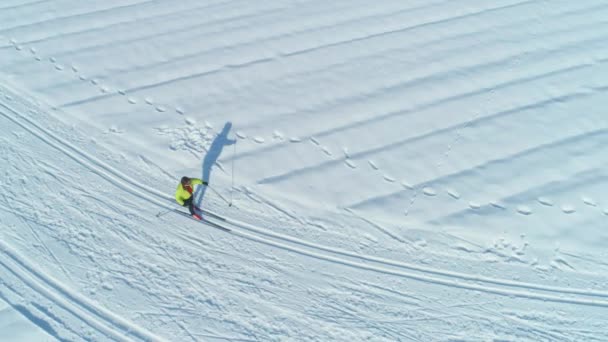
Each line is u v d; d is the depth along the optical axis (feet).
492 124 36.60
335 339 24.68
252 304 26.00
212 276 27.20
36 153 34.24
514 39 44.57
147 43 45.09
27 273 27.09
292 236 29.40
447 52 43.24
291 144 35.04
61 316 25.17
